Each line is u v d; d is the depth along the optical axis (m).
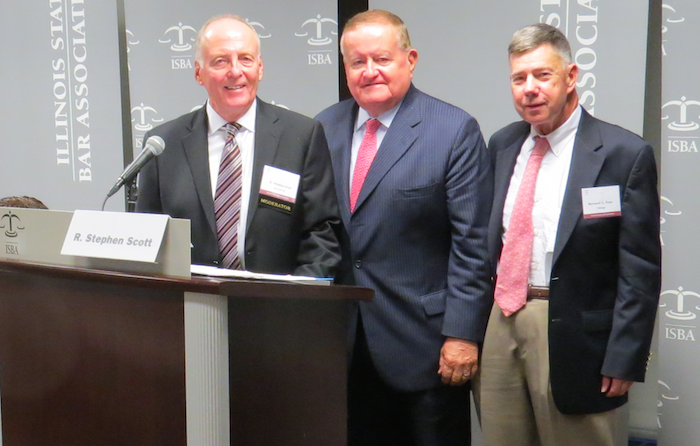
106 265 1.55
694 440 2.77
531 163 2.32
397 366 2.48
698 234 2.71
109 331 1.50
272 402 1.54
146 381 1.45
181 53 3.51
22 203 2.40
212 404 1.37
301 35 3.34
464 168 2.41
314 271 2.22
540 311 2.27
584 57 2.86
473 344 2.41
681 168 2.72
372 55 2.43
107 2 3.70
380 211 2.45
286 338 1.57
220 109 2.31
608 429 2.25
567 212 2.20
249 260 2.22
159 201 2.34
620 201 2.17
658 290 2.21
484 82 3.03
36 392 1.64
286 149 2.31
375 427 2.66
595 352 2.22
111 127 3.76
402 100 2.53
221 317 1.36
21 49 3.88
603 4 2.81
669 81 2.71
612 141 2.21
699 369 2.74
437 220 2.46
